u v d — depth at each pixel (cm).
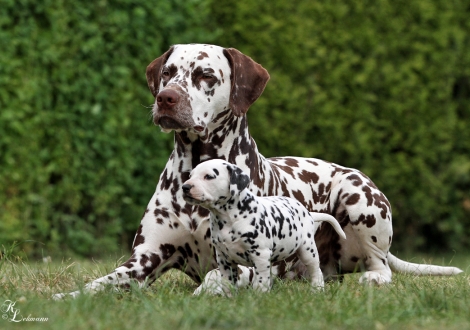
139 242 783
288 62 1444
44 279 793
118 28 1323
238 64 786
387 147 1546
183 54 778
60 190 1300
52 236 1296
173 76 772
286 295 657
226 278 705
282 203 728
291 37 1441
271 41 1436
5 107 1216
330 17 1470
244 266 738
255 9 1434
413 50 1547
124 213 1395
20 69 1227
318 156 1486
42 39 1244
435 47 1566
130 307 611
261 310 586
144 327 527
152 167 1395
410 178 1579
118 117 1334
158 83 812
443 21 1571
